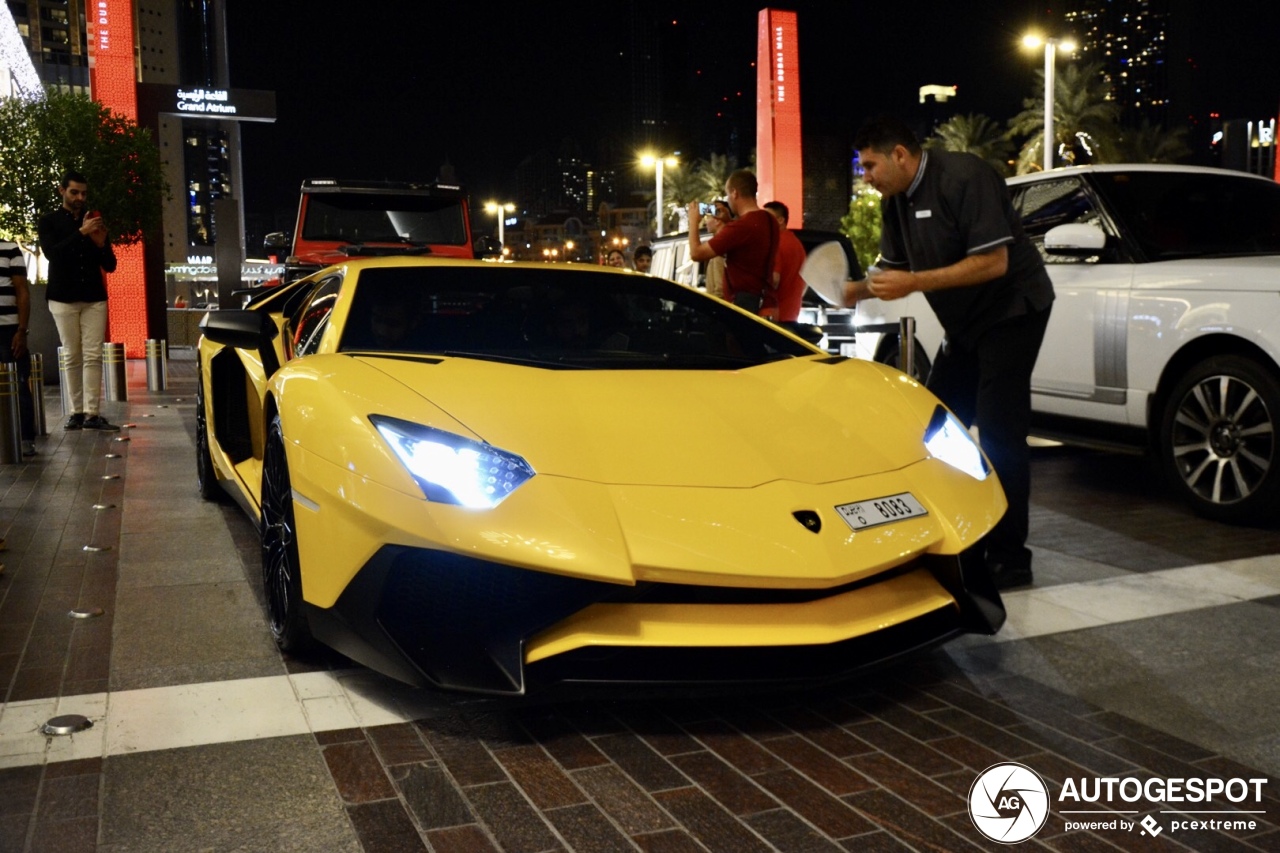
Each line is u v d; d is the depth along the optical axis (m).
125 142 18.61
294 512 2.57
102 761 2.16
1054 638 2.99
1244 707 2.49
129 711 2.43
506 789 2.05
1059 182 5.34
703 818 1.94
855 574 2.28
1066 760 2.21
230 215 16.59
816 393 2.97
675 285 3.68
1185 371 4.55
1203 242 4.91
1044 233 5.30
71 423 7.72
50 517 4.66
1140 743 2.29
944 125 51.38
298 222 10.12
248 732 2.31
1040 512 4.69
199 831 1.87
